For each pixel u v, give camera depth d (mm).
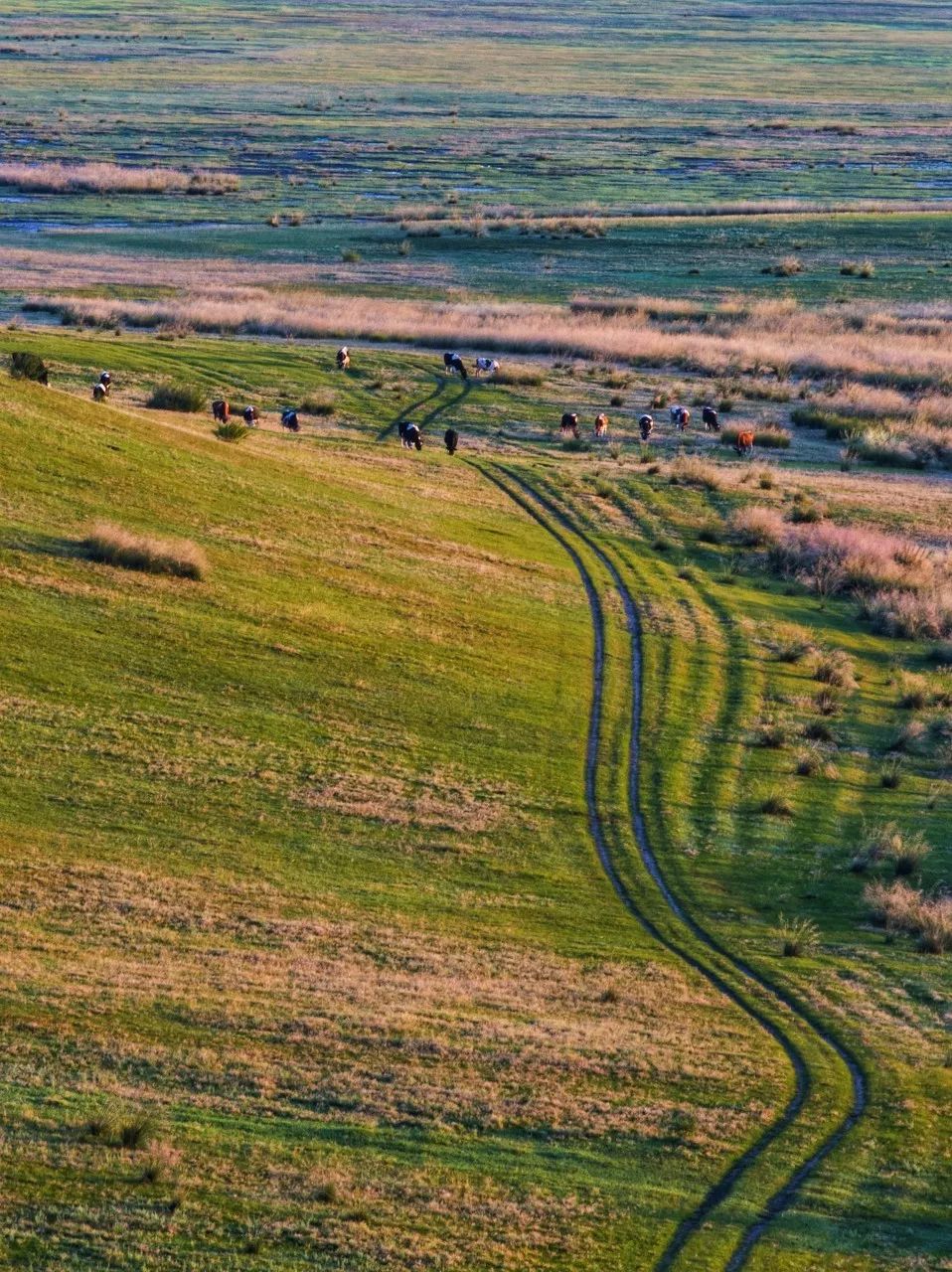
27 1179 43438
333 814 73062
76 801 69500
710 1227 45500
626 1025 57750
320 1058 52094
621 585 118188
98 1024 52250
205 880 64938
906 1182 48875
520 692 92438
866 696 102812
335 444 148375
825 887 74250
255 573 99938
